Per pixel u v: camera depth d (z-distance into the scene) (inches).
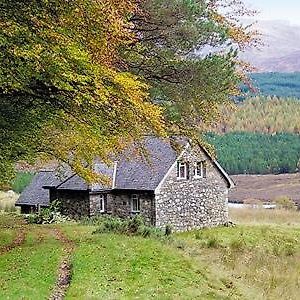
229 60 840.3
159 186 1592.0
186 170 1697.8
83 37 588.4
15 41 553.0
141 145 784.3
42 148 852.0
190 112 844.6
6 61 567.2
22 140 777.6
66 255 770.2
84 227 1187.9
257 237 1571.1
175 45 817.5
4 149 775.7
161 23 798.5
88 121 673.6
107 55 614.2
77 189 1648.6
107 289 592.7
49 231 1078.4
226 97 866.8
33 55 537.6
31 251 783.1
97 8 571.2
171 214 1640.0
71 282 598.9
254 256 1133.7
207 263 888.3
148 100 751.1
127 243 886.4
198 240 1400.1
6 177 965.2
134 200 1640.0
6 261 702.5
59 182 1733.5
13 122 720.3
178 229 1659.7
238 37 831.7
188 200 1701.5
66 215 1696.6
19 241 906.7
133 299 570.6
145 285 641.6
